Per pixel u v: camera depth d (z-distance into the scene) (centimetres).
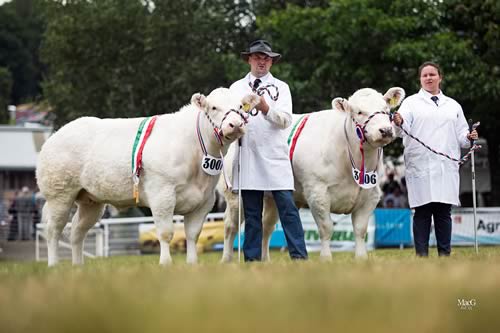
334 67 3062
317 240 2608
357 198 1261
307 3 3525
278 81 1216
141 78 3531
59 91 3703
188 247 1220
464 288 577
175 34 3488
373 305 493
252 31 3634
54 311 485
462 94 2933
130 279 672
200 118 1188
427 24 3027
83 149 1266
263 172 1197
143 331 424
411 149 1258
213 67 3444
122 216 3275
